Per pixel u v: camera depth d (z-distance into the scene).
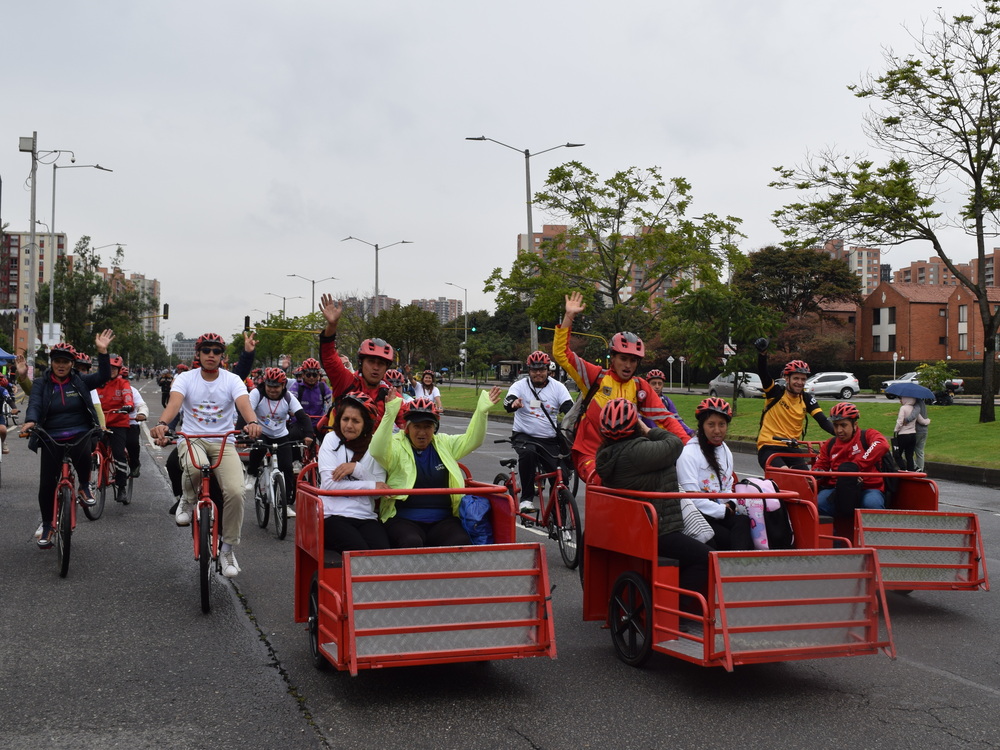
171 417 7.34
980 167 25.09
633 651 5.83
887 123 25.31
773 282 75.25
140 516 11.51
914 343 76.62
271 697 5.13
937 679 5.61
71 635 6.29
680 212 31.92
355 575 4.99
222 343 7.66
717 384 51.31
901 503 8.09
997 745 4.54
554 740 4.55
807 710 5.03
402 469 6.01
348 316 58.88
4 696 5.09
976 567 7.39
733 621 5.21
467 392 61.12
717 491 6.40
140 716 4.81
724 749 4.46
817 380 53.12
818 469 8.37
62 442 8.66
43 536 8.78
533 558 5.29
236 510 7.49
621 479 5.94
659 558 5.59
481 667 5.79
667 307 34.75
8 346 70.56
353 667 4.89
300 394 12.48
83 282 71.75
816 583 5.39
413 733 4.62
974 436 23.20
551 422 9.70
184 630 6.46
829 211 25.95
